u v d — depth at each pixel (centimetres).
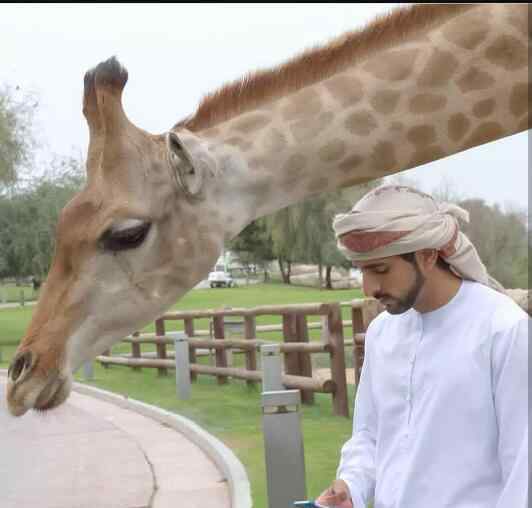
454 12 316
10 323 3014
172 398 1027
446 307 222
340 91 325
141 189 312
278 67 336
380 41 324
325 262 3756
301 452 418
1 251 2559
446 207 227
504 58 305
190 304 3312
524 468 199
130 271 316
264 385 700
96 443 800
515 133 316
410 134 317
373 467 246
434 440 216
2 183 2572
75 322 314
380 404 234
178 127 338
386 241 217
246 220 332
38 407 311
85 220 312
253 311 1033
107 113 308
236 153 327
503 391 209
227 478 616
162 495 596
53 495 614
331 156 325
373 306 751
